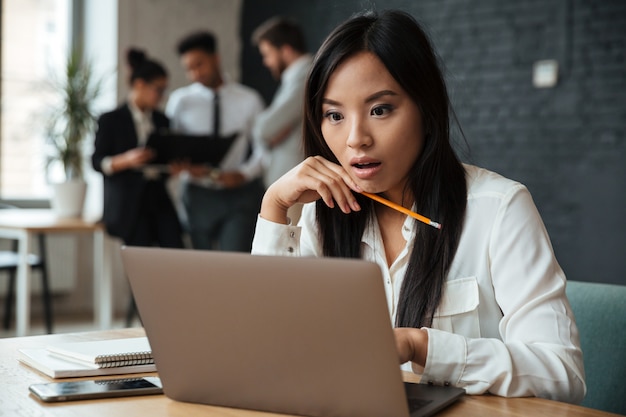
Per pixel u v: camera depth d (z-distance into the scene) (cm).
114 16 644
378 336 96
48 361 132
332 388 101
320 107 145
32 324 599
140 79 511
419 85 139
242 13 711
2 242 619
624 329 149
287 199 149
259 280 102
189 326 109
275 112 511
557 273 138
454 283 144
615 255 529
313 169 146
